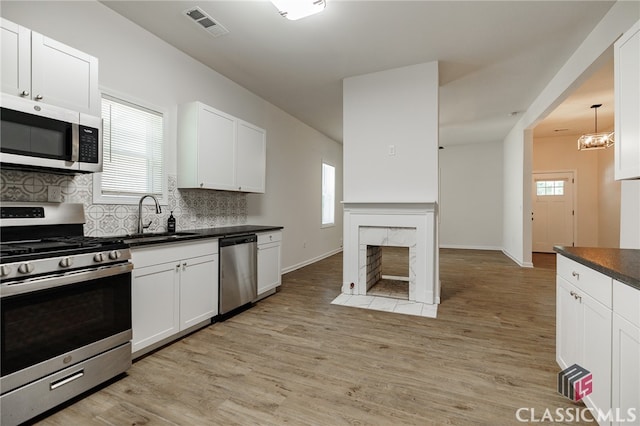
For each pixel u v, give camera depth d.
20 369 1.49
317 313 3.22
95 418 1.61
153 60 2.92
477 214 8.07
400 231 3.64
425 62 3.51
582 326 1.70
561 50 3.24
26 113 1.74
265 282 3.67
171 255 2.44
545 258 6.73
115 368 1.92
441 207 8.39
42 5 2.13
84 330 1.76
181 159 3.13
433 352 2.36
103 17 2.50
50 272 1.60
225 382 1.95
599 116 5.63
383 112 3.72
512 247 6.54
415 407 1.71
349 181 3.89
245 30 2.86
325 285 4.36
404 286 4.26
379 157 3.74
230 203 3.92
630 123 1.65
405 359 2.25
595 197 7.08
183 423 1.57
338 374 2.05
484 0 2.46
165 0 2.45
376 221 3.70
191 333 2.70
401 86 3.63
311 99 4.66
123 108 2.68
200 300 2.73
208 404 1.73
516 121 5.98
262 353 2.34
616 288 1.36
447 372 2.07
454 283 4.47
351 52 3.27
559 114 5.50
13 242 1.89
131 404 1.72
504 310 3.31
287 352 2.36
